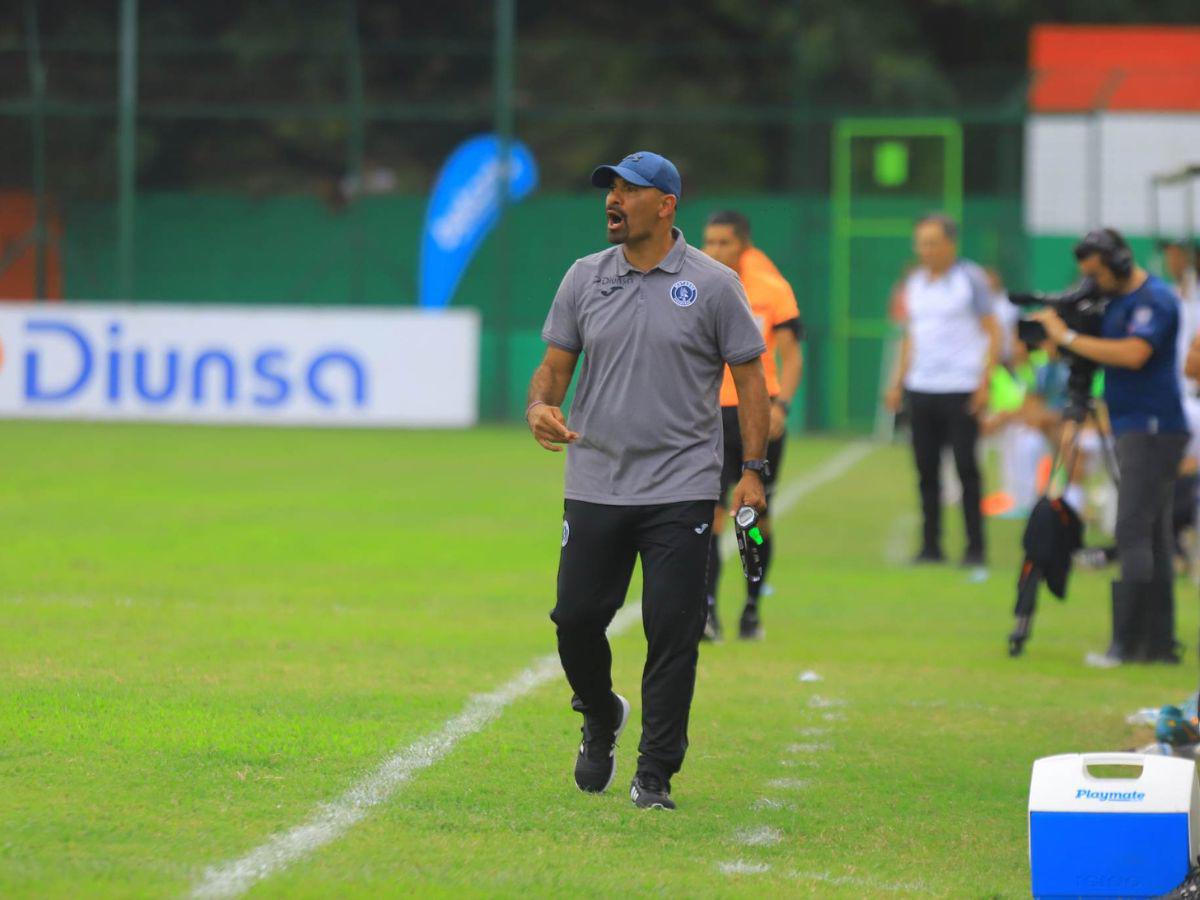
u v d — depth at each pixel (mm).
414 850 19156
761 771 23516
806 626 36031
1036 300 33031
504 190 89312
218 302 92688
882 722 26859
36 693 26078
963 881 18938
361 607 35781
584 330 21359
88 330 84312
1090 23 114938
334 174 96562
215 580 38812
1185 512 44062
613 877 18484
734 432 33531
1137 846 17500
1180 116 86688
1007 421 57531
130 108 88812
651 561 21094
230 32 96250
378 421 84250
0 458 66438
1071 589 42688
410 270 91938
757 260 34938
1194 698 26781
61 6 96125
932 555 45719
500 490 59969
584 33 107688
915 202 87750
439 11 100562
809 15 106875
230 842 19141
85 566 40188
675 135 95500
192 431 80438
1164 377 32125
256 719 24969
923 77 105250
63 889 17328
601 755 21938
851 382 88312
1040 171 87250
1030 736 26250
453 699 26938
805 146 88375
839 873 19062
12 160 91688
